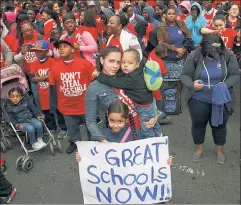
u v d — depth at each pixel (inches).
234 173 173.6
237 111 239.0
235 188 162.6
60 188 167.2
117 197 116.2
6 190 151.6
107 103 114.3
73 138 190.5
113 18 191.0
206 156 188.5
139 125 118.1
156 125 126.8
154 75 111.6
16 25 248.4
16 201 157.4
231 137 208.1
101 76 113.7
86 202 117.9
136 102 114.4
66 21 215.9
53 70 175.2
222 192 160.2
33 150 189.8
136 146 111.8
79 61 172.9
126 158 112.6
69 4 431.2
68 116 182.5
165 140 112.3
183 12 321.1
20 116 189.3
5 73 187.0
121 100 114.2
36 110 196.4
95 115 116.3
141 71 113.6
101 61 113.5
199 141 181.3
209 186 164.7
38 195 162.1
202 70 159.0
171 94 232.2
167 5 391.9
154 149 112.7
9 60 213.5
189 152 194.7
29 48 213.8
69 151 197.5
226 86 157.5
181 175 173.5
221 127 174.4
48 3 398.0
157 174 114.6
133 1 398.9
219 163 181.5
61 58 178.1
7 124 195.6
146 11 291.9
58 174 178.2
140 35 251.1
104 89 113.5
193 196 157.9
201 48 157.9
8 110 186.7
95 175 114.7
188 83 159.9
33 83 209.2
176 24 231.0
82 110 181.0
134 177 114.2
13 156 197.3
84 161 114.0
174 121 233.9
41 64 206.2
